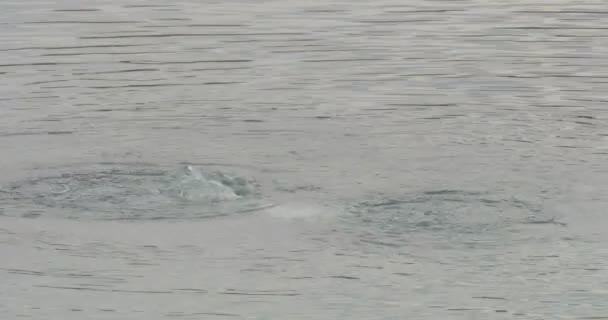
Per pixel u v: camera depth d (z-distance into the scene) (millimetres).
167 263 41188
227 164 50031
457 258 41500
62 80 61094
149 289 39500
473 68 62438
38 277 40188
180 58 64750
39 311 38000
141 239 42938
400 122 55000
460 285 39688
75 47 66812
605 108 56312
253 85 60062
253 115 55875
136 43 67625
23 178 48469
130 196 46656
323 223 44188
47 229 43625
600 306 38188
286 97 58531
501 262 41125
